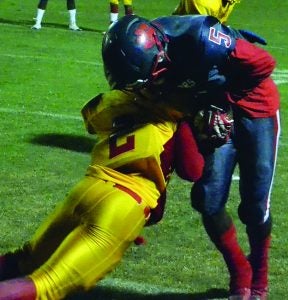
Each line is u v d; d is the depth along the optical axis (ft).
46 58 49.83
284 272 18.22
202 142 14.85
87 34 62.18
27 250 14.20
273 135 15.58
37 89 40.04
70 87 41.16
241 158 15.70
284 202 23.40
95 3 82.53
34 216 21.44
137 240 13.66
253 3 85.10
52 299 12.52
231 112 15.14
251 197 15.75
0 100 36.86
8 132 30.68
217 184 15.44
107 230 12.78
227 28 14.69
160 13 78.43
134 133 13.66
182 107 13.98
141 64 13.41
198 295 16.97
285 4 85.46
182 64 13.99
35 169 25.89
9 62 47.60
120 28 13.50
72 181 24.81
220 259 18.86
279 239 20.27
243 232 20.74
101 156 13.78
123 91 13.96
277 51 58.23
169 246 19.56
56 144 29.19
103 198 13.05
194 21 14.11
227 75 14.84
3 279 14.17
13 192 23.39
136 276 17.76
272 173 15.69
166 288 17.22
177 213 21.88
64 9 77.66
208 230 15.76
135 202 13.10
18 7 77.56
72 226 13.41
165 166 13.74
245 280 15.84
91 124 14.43
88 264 12.64
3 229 20.38
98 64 48.75
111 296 16.72
